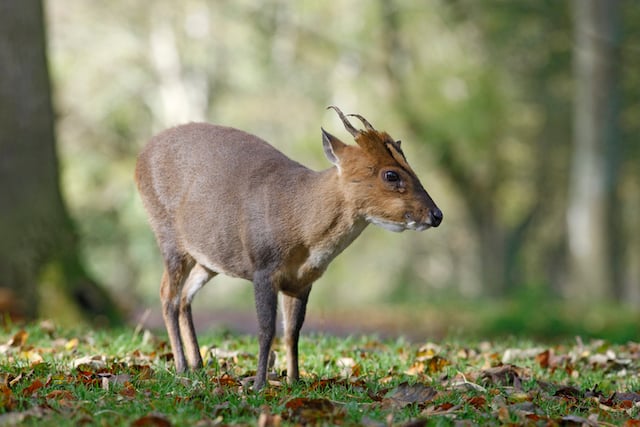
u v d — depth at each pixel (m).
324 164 29.36
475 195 30.25
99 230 24.00
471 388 6.56
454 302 22.05
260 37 28.95
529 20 25.81
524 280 32.84
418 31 29.08
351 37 28.52
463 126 27.70
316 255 6.36
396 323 18.06
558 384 7.09
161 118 28.80
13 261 11.27
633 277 41.91
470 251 35.28
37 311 11.26
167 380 6.41
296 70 30.23
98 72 28.00
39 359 7.13
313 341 8.75
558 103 29.16
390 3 27.86
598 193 20.78
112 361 7.00
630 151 26.83
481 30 27.89
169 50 28.66
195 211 6.79
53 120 11.78
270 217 6.34
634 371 8.11
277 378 6.82
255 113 30.41
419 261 36.81
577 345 9.76
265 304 6.36
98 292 11.73
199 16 29.19
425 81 28.45
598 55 20.66
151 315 17.95
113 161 27.03
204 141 6.95
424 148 28.78
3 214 11.29
